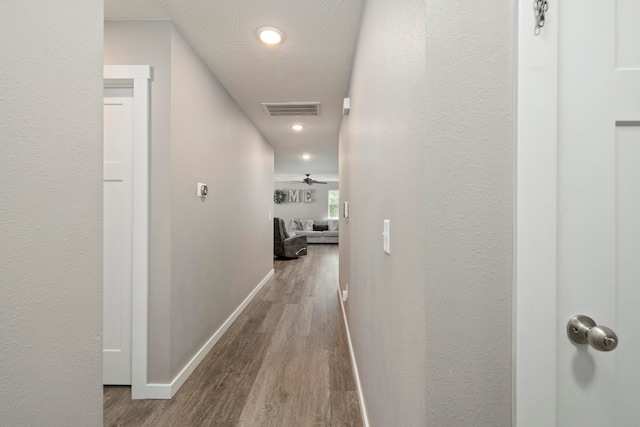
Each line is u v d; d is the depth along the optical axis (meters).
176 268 1.88
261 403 1.74
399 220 0.86
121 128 1.86
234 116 3.08
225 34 1.93
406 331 0.79
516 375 0.62
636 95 0.63
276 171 8.95
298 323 3.02
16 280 0.61
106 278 1.87
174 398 1.79
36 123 0.64
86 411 0.78
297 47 2.08
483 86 0.63
